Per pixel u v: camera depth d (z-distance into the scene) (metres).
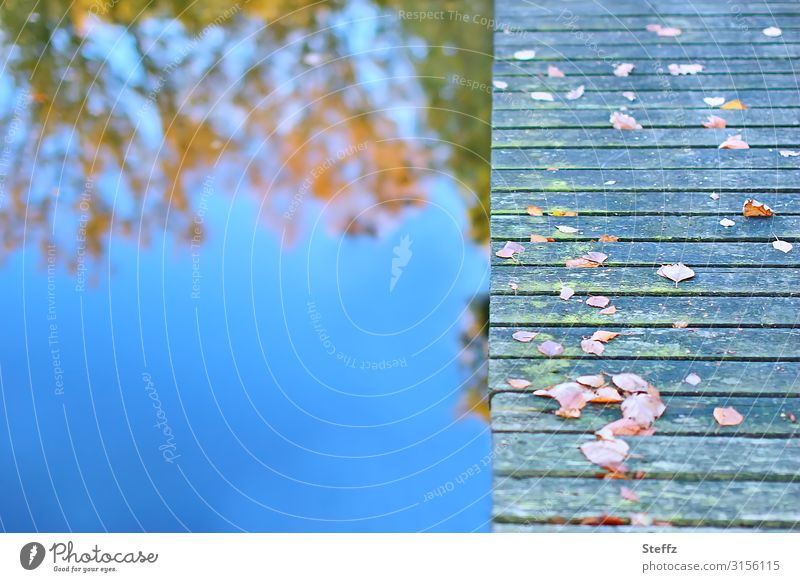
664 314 2.28
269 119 3.74
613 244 2.54
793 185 2.76
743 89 3.24
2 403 2.61
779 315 2.27
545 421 1.98
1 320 2.90
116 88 3.94
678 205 2.69
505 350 2.19
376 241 3.15
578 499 1.80
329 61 4.00
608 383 2.07
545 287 2.38
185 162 3.56
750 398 2.02
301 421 2.52
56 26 4.33
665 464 1.86
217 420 2.54
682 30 3.63
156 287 3.02
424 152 3.50
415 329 2.78
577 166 2.88
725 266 2.44
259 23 4.32
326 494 2.30
